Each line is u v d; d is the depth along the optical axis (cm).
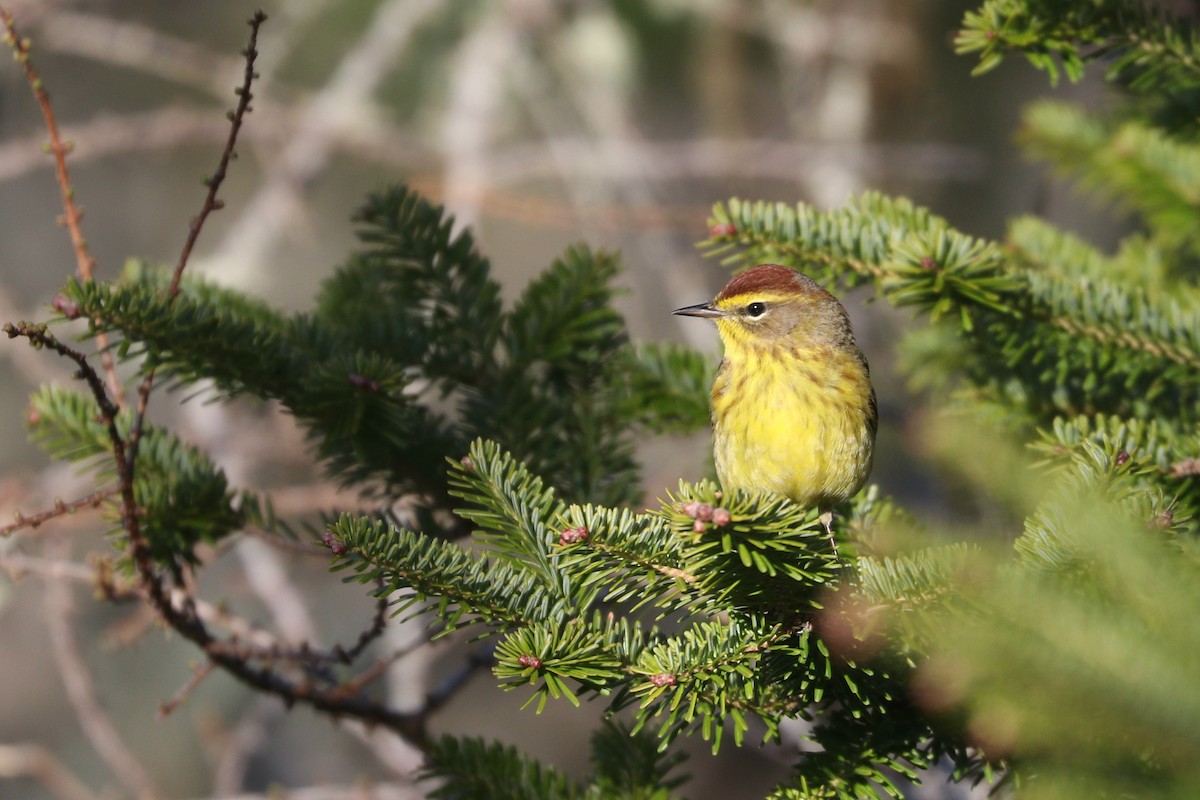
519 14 2016
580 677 635
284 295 2264
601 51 2138
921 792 1145
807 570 644
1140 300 874
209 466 912
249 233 1867
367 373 860
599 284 1033
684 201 2316
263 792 2014
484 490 726
